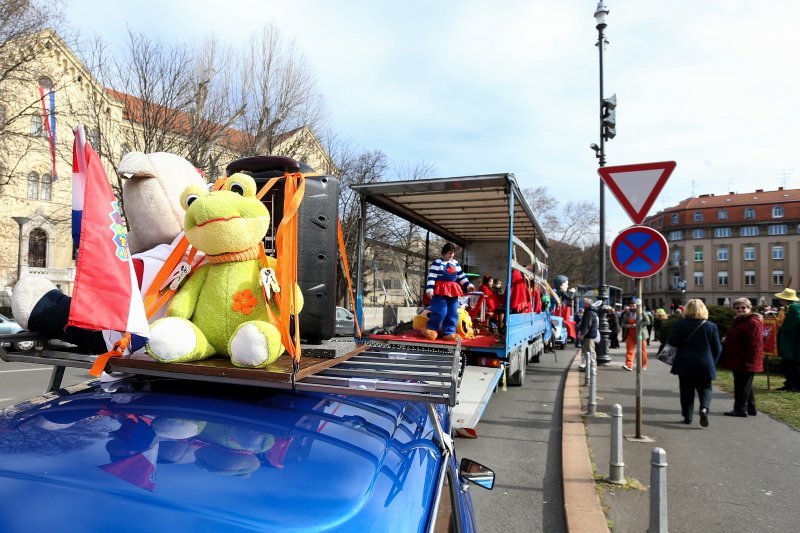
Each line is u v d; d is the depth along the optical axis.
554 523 4.17
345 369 2.05
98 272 1.68
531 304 10.35
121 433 1.39
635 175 5.68
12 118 15.63
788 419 7.32
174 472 1.17
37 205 30.11
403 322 9.64
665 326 15.76
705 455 5.71
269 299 2.10
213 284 2.20
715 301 79.31
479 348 7.50
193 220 2.14
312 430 1.51
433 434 1.97
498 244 12.91
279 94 18.36
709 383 6.95
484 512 4.36
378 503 1.20
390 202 8.88
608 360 13.33
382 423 1.71
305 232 2.98
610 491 4.66
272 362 1.95
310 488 1.16
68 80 15.93
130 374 2.14
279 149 18.62
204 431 1.43
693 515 4.22
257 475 1.19
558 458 5.75
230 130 17.33
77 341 2.29
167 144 15.34
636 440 6.23
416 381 1.88
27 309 2.16
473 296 9.62
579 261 50.59
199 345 2.01
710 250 80.31
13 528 0.97
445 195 8.35
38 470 1.16
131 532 0.96
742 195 80.62
